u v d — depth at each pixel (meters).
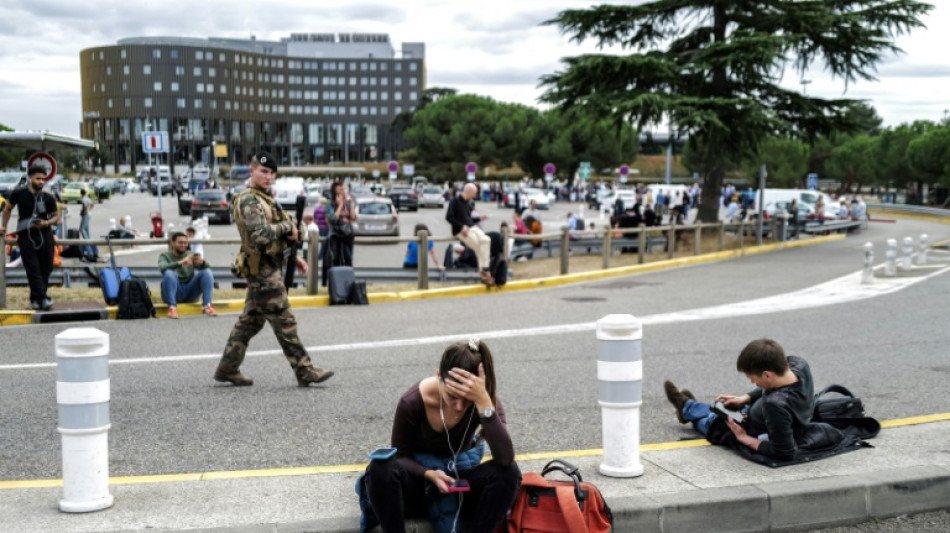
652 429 6.42
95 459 4.50
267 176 7.41
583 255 23.31
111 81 181.00
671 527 4.54
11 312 11.77
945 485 5.02
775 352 5.24
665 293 15.97
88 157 154.38
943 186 60.41
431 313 13.16
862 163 77.25
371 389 7.88
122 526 4.27
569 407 7.24
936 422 6.30
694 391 7.88
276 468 5.51
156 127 180.88
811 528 4.76
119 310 12.20
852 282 17.86
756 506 4.66
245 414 6.93
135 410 7.05
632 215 24.48
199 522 4.32
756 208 45.06
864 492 4.85
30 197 11.77
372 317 12.68
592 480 4.95
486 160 102.06
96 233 33.03
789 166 72.69
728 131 24.95
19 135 17.45
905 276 19.02
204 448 5.96
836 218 37.75
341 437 6.26
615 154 92.88
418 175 114.31
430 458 4.26
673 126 24.02
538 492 4.14
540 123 97.31
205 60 182.62
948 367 8.99
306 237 15.77
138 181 98.38
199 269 12.70
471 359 4.04
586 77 26.56
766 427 5.39
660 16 28.33
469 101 112.19
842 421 5.80
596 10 27.64
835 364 9.17
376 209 31.38
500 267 16.31
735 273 19.77
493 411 4.01
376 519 4.22
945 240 32.78
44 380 8.22
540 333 11.23
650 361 9.34
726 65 24.20
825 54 26.83
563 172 97.12
